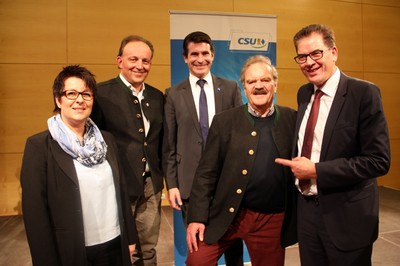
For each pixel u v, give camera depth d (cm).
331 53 138
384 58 529
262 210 158
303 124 150
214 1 452
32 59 412
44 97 418
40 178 131
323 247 145
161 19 440
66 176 133
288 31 480
